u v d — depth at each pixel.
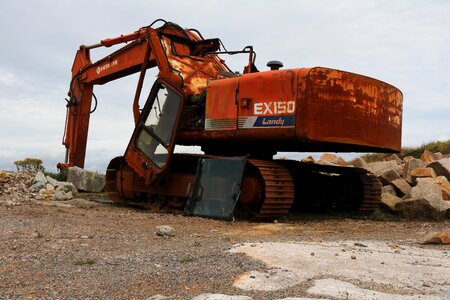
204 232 8.00
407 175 15.05
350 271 4.99
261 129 9.74
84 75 16.12
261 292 4.21
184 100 10.86
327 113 9.33
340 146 10.38
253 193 9.61
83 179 16.09
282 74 9.52
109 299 4.03
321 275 4.80
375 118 10.08
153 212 11.10
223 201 9.70
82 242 6.66
